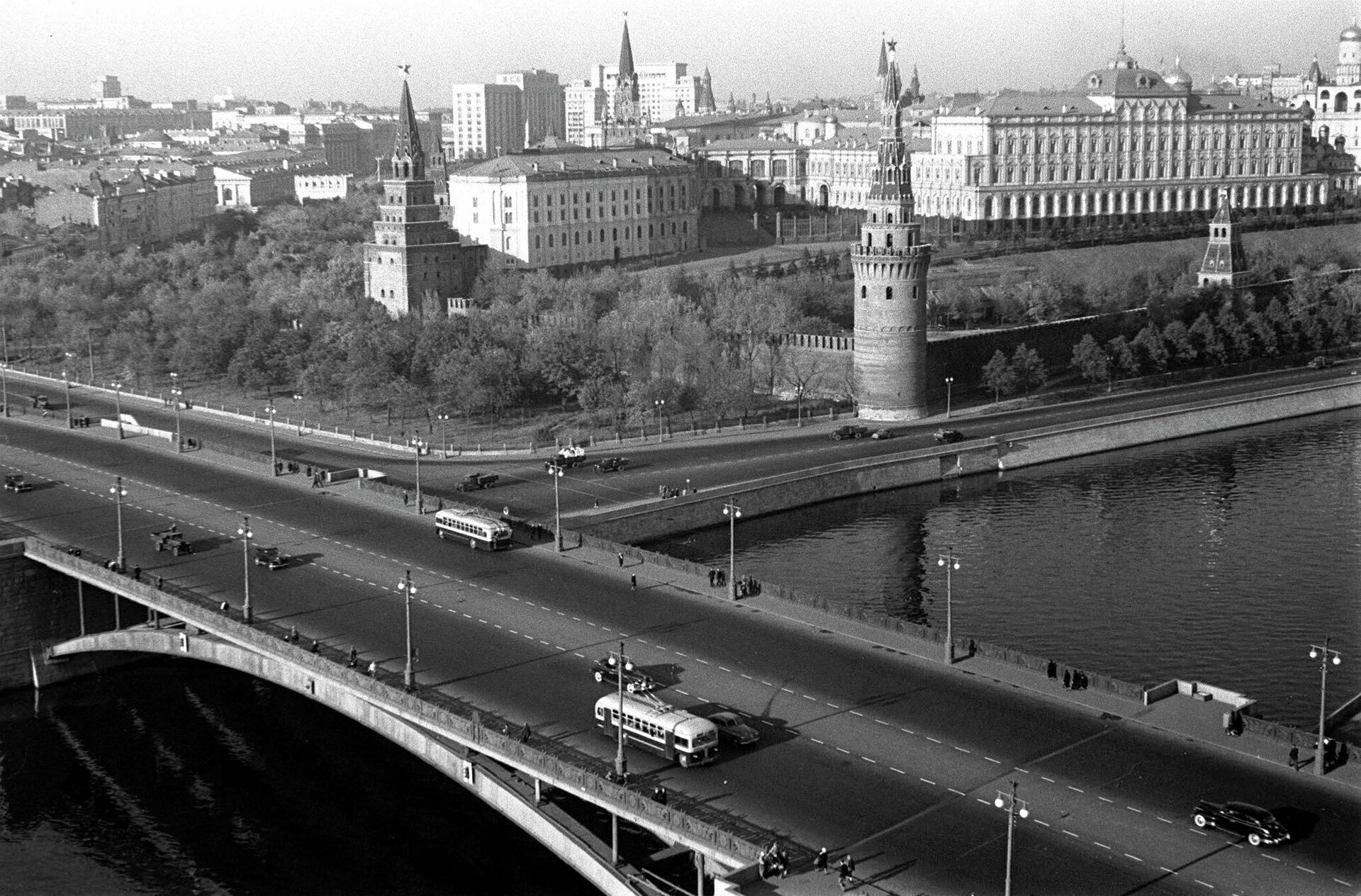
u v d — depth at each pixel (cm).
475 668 18512
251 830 18750
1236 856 13700
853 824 14450
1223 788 14988
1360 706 19900
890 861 13775
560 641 19438
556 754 16062
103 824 19075
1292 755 15388
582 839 15438
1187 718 16700
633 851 16038
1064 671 17700
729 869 13862
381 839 18375
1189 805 14662
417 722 17075
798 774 15488
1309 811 14512
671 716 15912
